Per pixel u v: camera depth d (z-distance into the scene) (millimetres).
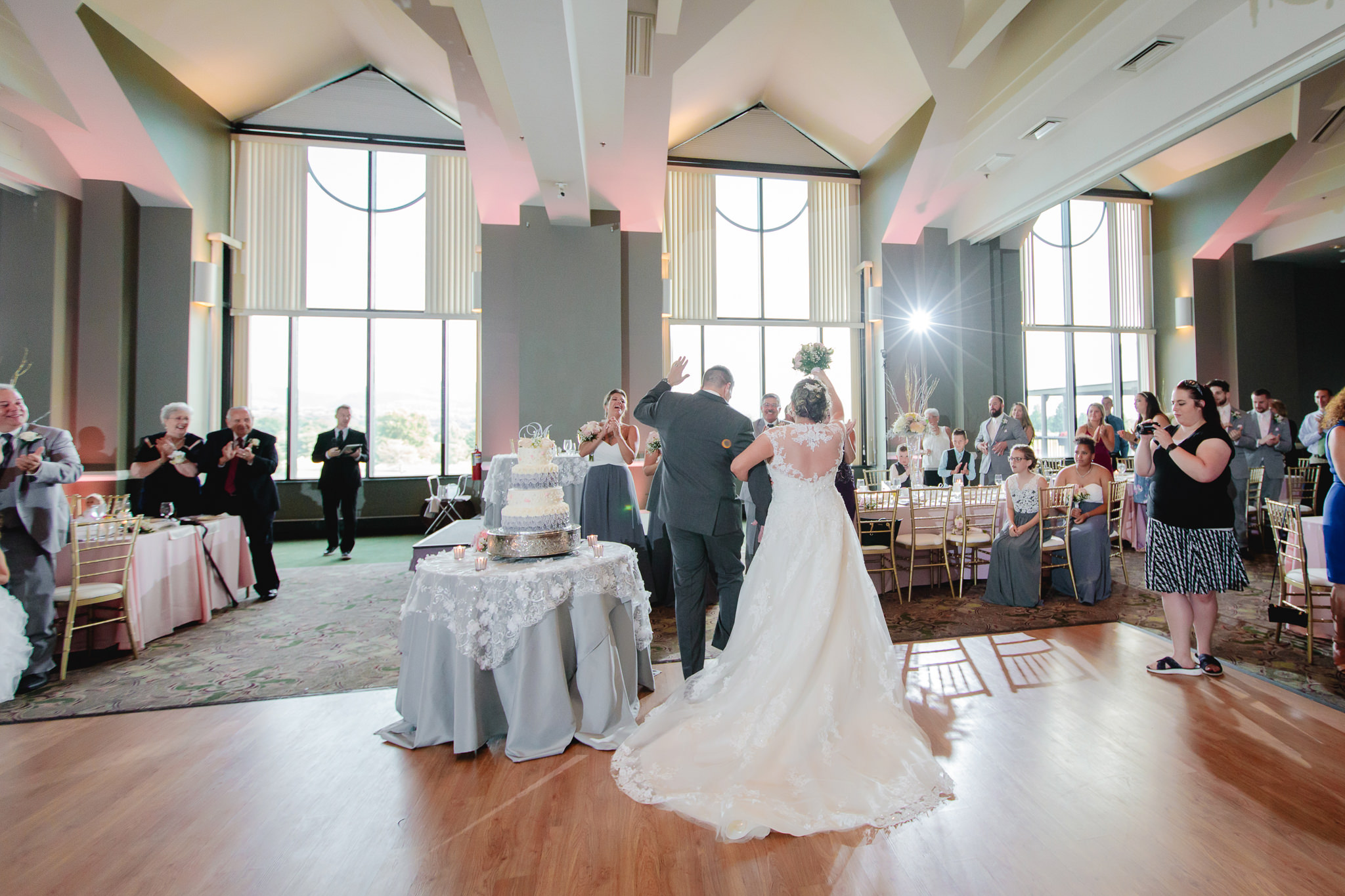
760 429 5164
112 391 6590
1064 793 2102
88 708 2908
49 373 6242
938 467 6871
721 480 2859
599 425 4359
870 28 6363
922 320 8469
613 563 2734
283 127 7945
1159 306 9086
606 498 4379
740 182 8820
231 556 4680
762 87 8375
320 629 4148
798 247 8922
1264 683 2990
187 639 3945
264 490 4859
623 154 6680
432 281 8320
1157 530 3131
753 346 8859
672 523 2887
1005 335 8438
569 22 3691
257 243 7910
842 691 2281
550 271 7207
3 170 5777
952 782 2129
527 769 2314
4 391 3154
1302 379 8297
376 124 8102
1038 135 6414
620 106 5059
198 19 6219
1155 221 9148
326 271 8141
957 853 1803
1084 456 4777
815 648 2285
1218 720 2619
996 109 6516
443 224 8336
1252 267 8234
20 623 3061
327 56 7562
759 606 2441
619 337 7262
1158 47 5000
